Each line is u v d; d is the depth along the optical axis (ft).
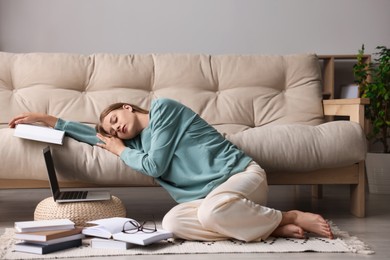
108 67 10.30
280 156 8.14
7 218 8.55
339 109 9.56
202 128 7.50
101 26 12.82
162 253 6.12
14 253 6.12
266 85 10.52
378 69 11.98
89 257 6.01
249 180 6.95
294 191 12.01
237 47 13.04
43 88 10.03
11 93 9.98
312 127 8.52
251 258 5.93
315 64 10.82
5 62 10.17
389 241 6.86
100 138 7.79
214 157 7.38
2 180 7.94
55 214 7.15
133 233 6.45
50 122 8.02
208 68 10.55
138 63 10.43
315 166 8.28
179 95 10.20
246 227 6.56
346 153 8.30
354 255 6.10
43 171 7.72
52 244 6.16
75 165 7.69
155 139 7.30
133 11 12.85
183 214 6.69
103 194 7.72
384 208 9.55
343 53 13.21
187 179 7.25
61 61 10.26
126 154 7.53
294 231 6.70
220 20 13.00
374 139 13.00
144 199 10.68
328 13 13.14
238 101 10.28
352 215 8.80
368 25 13.21
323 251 6.22
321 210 9.36
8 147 7.67
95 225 6.76
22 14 12.61
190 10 12.94
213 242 6.63
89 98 10.08
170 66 10.44
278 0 13.05
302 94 10.45
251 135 8.29
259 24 13.05
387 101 11.71
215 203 6.51
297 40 13.12
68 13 12.73
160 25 12.92
